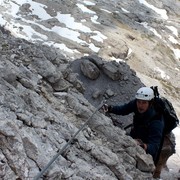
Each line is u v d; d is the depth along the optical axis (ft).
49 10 60.95
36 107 15.43
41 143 13.47
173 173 26.84
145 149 18.28
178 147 34.86
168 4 81.66
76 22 60.49
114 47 57.62
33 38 52.90
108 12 68.23
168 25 73.10
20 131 12.60
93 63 30.96
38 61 19.31
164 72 59.00
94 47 55.98
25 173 11.78
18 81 16.51
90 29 59.98
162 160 21.74
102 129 18.16
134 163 17.58
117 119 26.63
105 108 19.97
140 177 17.24
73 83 21.24
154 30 69.36
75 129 16.31
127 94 30.12
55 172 12.37
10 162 11.76
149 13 75.20
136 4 76.64
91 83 30.09
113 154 15.90
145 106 18.40
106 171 15.10
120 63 32.42
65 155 14.29
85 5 67.26
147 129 18.79
